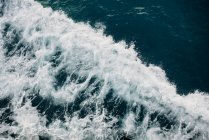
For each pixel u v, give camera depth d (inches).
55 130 857.5
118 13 1120.2
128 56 1007.6
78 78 975.0
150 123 858.8
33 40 1090.7
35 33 1111.6
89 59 1014.4
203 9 1124.5
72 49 1046.4
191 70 967.6
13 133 854.5
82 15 1134.4
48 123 877.2
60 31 1102.4
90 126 858.8
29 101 933.8
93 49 1035.3
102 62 1001.5
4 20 1167.6
